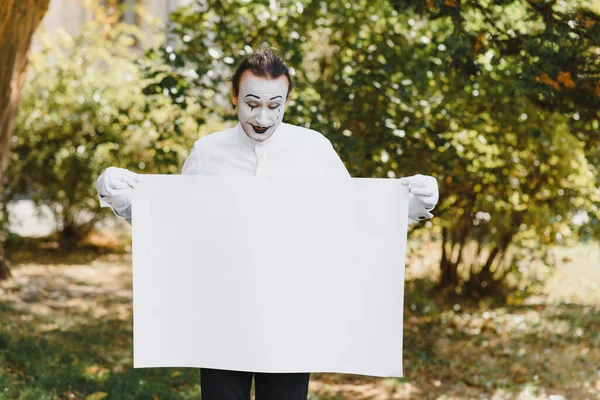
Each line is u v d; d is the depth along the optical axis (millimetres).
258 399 2883
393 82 6207
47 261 9875
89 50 10617
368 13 6824
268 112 2604
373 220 2668
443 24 6258
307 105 6074
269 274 2682
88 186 10289
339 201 2672
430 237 8523
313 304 2697
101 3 17188
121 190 2611
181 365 2701
